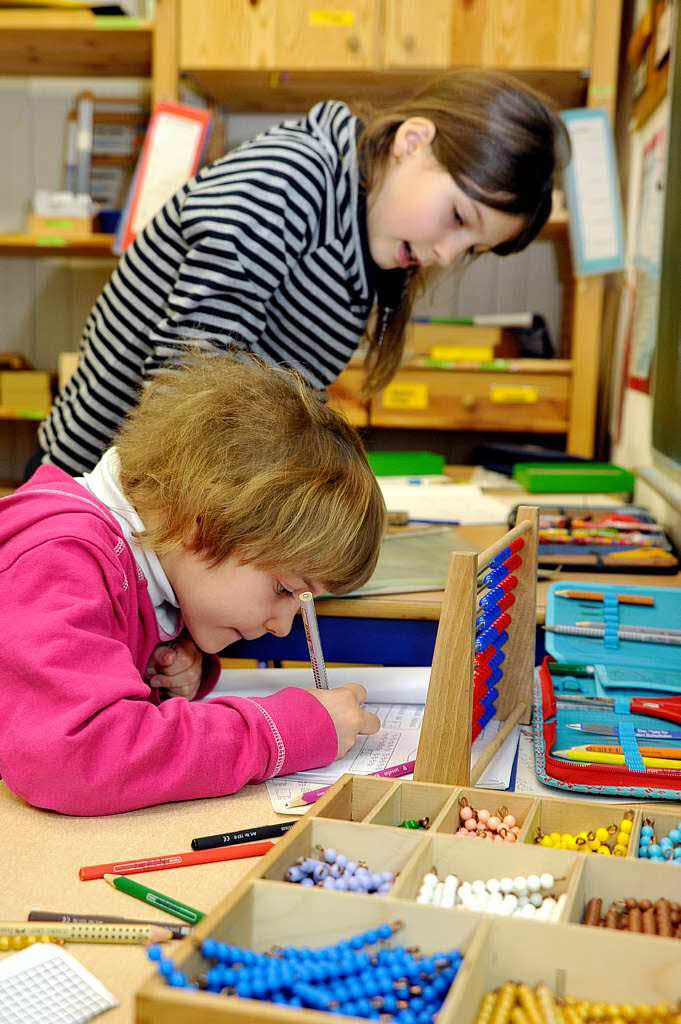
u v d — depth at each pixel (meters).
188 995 0.51
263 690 1.19
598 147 2.56
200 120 2.53
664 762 0.92
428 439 3.23
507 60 2.57
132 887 0.73
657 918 0.65
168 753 0.87
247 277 1.40
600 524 1.82
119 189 3.19
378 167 1.50
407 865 0.68
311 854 0.74
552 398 2.70
